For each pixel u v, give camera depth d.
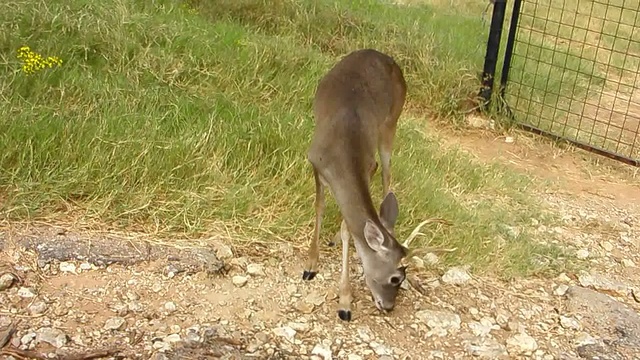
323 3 8.48
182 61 6.56
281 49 7.07
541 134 7.25
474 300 5.13
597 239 5.97
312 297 4.93
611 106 8.19
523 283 5.37
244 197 5.32
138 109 5.89
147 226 5.11
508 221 5.90
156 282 4.81
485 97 7.39
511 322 5.02
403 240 5.36
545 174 6.80
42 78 5.93
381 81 5.39
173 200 5.23
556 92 7.97
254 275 4.99
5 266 4.72
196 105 6.06
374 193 5.76
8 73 5.89
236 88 6.50
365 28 8.12
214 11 7.85
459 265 5.34
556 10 11.38
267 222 5.29
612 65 9.28
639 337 5.04
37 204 5.02
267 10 8.01
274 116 6.04
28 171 5.13
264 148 5.75
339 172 4.87
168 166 5.38
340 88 5.19
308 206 5.44
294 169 5.58
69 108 5.73
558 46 9.84
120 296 4.70
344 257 4.89
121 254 4.90
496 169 6.54
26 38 6.24
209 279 4.90
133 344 4.45
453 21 9.66
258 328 4.68
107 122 5.56
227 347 4.52
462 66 7.53
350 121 4.99
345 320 4.83
